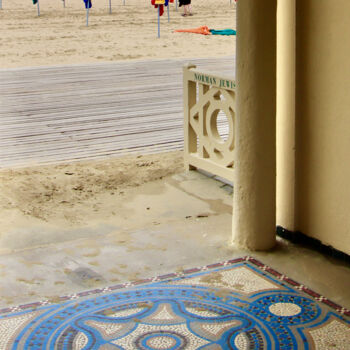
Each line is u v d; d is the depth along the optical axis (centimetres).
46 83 1136
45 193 576
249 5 400
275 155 427
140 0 3109
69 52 1711
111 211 533
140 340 324
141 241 458
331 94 407
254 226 434
